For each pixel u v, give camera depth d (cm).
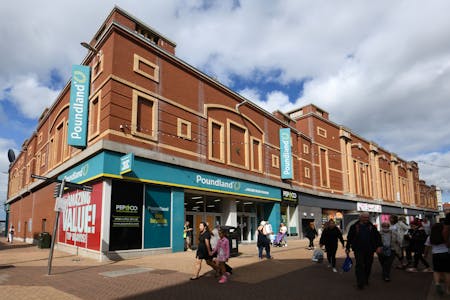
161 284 853
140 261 1327
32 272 1063
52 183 2188
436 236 721
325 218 3231
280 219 2623
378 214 4262
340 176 3569
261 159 2500
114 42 1558
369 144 4309
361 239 804
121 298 706
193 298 706
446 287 736
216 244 930
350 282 873
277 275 981
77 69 1681
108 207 1405
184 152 1808
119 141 1488
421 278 925
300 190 2877
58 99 2266
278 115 2973
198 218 2028
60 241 1881
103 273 1030
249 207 2512
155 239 1571
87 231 1512
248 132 2398
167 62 1812
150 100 1680
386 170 4716
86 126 1647
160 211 1623
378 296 715
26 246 2252
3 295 732
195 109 1942
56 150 2225
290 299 697
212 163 1997
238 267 1141
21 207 3195
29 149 3123
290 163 2700
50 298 705
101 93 1583
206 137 1989
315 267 1130
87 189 1134
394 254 888
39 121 2973
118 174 1450
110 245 1384
